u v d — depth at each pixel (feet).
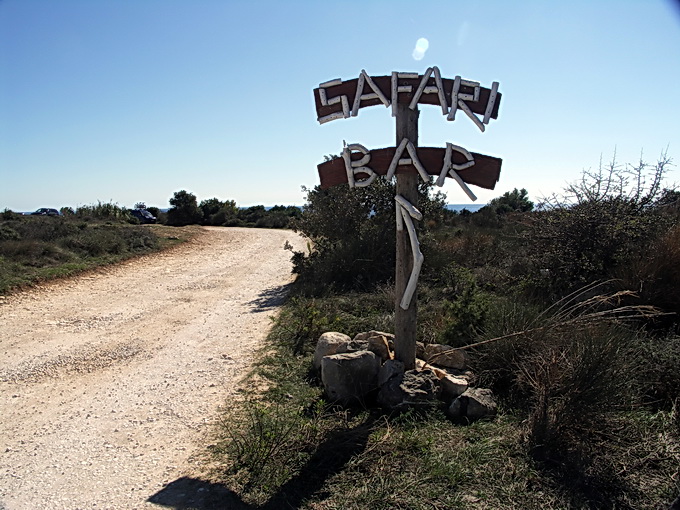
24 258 40.98
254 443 11.55
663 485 9.57
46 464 11.83
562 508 9.05
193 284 39.34
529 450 10.85
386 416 12.72
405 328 14.48
